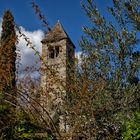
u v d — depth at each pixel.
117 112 11.49
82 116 8.34
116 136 7.75
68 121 8.54
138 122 5.91
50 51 7.98
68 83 8.92
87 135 7.58
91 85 9.62
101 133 8.73
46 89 7.94
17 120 4.73
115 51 14.10
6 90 5.27
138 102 12.88
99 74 12.81
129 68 13.94
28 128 4.77
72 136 6.33
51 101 8.22
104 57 13.59
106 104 11.15
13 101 5.09
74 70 10.88
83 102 8.45
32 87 7.59
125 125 6.16
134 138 5.82
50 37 7.82
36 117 4.95
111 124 9.95
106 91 12.02
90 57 12.92
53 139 4.92
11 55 7.31
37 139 4.77
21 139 4.68
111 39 14.30
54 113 8.50
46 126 4.92
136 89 13.05
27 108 5.04
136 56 14.10
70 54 11.79
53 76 7.34
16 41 7.26
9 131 4.65
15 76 7.33
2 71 6.25
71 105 9.02
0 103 4.82
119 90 12.82
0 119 4.67
